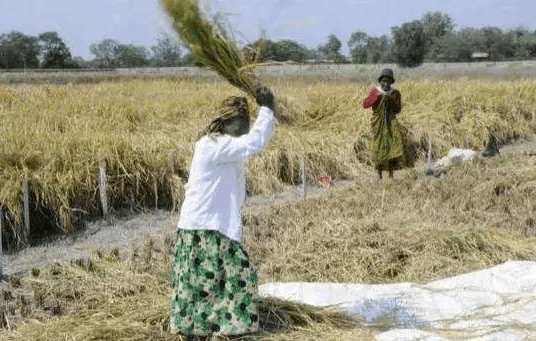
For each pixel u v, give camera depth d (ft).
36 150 29.48
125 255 22.70
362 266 20.13
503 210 25.82
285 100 17.35
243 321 14.69
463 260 20.63
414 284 18.49
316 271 19.90
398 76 101.76
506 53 186.91
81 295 18.83
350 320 16.37
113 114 44.24
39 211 27.40
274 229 24.49
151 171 31.09
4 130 34.09
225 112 14.90
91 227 27.99
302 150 37.29
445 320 16.26
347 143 40.45
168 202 31.35
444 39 189.78
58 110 45.37
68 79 107.45
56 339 15.30
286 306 16.49
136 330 15.46
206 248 14.56
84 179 29.04
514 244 21.31
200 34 14.97
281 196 34.24
